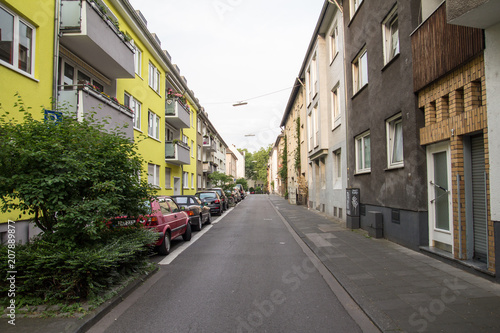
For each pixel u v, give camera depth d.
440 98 6.64
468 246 5.97
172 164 21.88
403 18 8.01
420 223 7.28
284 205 28.81
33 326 3.76
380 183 9.57
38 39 8.30
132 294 5.14
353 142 12.46
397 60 8.38
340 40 14.66
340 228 12.20
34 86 8.09
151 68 18.22
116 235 5.68
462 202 5.99
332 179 16.80
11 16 7.53
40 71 8.34
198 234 12.16
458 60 5.84
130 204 5.66
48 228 5.12
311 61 20.66
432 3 7.31
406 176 7.84
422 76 7.13
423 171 7.34
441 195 6.77
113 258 4.69
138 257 6.04
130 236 5.78
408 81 7.75
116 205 5.17
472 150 6.00
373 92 10.08
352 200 11.69
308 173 24.20
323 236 10.46
